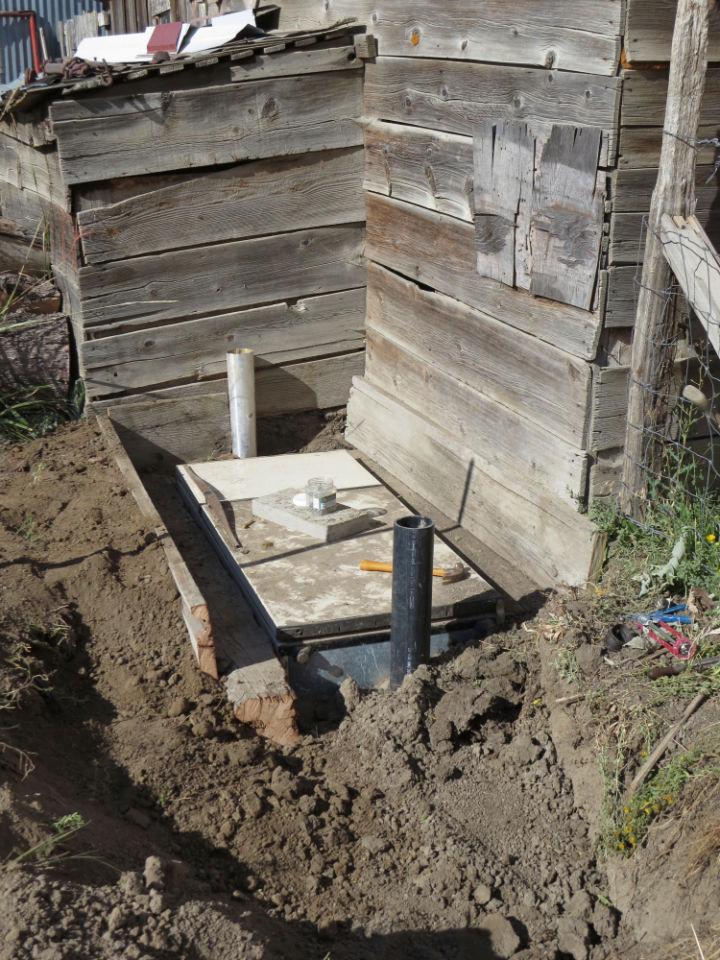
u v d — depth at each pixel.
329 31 6.54
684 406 4.80
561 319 5.00
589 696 4.11
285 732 4.44
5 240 7.38
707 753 3.68
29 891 2.86
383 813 4.09
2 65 14.16
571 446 5.05
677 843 3.53
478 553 5.79
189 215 6.74
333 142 6.84
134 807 3.84
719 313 4.14
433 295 6.28
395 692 4.55
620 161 4.46
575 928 3.55
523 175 5.04
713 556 4.52
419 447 6.59
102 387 6.92
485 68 5.27
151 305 6.85
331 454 6.95
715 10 4.25
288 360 7.33
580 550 4.95
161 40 7.38
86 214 6.49
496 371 5.69
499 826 3.99
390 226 6.73
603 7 4.33
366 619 4.73
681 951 3.23
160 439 7.12
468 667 4.53
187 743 4.19
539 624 4.73
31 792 3.42
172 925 2.89
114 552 5.16
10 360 6.84
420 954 3.46
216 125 6.55
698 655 4.13
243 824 3.89
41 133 6.58
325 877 3.75
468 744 4.37
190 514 6.30
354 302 7.34
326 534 5.53
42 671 4.30
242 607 5.10
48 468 6.27
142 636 4.68
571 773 4.08
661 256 4.41
